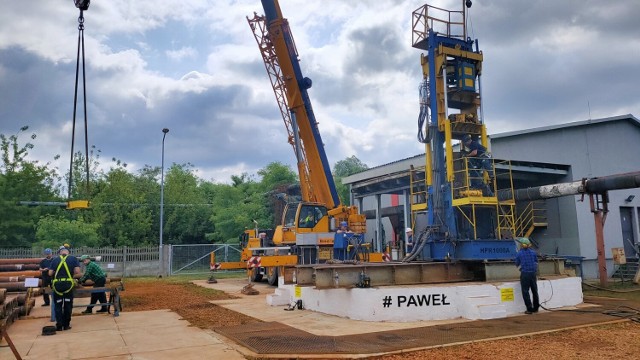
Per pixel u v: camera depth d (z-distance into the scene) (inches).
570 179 943.7
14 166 1215.6
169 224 1640.0
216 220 1587.1
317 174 792.3
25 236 1224.2
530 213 928.9
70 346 349.4
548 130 967.0
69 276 423.2
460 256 553.3
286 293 568.7
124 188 1449.3
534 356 301.4
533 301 482.3
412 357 301.6
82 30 434.0
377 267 479.5
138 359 307.3
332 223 783.7
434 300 447.8
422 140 619.8
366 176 1219.2
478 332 375.2
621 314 454.6
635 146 1042.7
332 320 447.2
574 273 587.2
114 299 500.7
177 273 1274.6
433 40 601.9
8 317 420.5
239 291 755.4
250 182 2181.3
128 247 1250.6
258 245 916.6
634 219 1005.8
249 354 312.2
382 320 433.7
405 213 1050.1
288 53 772.0
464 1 642.2
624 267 913.5
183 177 2018.9
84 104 442.3
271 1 774.5
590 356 300.8
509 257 559.5
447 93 609.6
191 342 357.4
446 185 584.4
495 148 942.4
